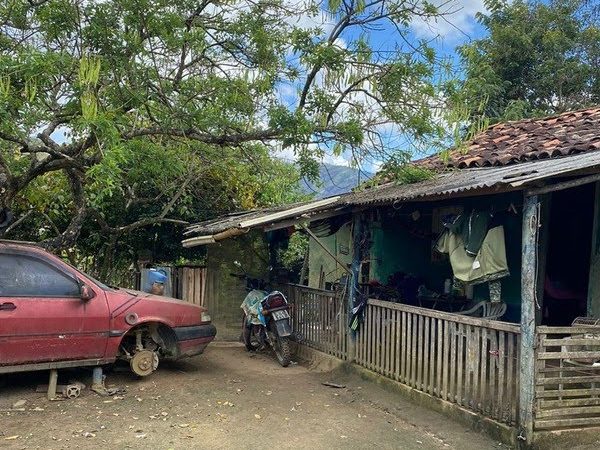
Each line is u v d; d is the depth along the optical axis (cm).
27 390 652
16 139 641
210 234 798
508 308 723
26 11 674
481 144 908
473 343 562
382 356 724
